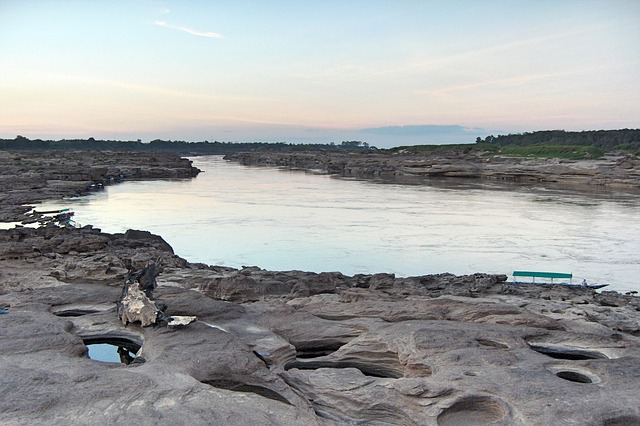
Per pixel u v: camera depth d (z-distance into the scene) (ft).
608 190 426.10
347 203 349.82
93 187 443.73
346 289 124.98
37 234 172.24
